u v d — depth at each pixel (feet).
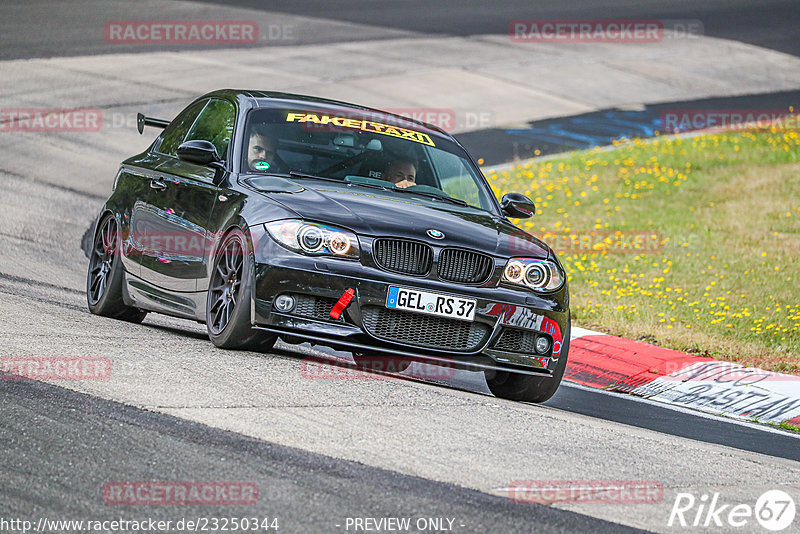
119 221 99.50
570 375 107.34
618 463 63.67
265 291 77.00
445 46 352.28
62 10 350.84
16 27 318.45
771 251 166.30
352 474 54.34
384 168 90.74
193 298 86.63
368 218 79.41
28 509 46.55
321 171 88.43
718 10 449.89
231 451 56.03
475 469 57.88
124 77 273.13
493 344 80.33
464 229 82.38
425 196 89.45
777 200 202.80
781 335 120.98
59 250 141.28
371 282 77.10
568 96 305.94
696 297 138.21
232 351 81.35
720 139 257.96
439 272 79.20
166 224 91.30
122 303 99.91
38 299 103.14
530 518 50.85
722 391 101.45
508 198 95.81
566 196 207.51
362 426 63.46
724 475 64.80
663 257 161.89
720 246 169.78
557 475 58.95
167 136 104.12
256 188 83.20
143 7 367.04
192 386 68.54
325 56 321.73
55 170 193.16
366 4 419.13
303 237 77.25
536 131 266.16
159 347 80.59
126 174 103.19
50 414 60.29
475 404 74.49
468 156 98.89
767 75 350.02
